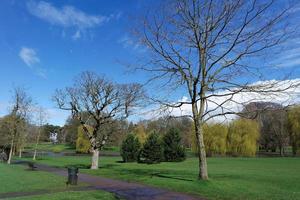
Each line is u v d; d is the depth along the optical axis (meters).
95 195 17.97
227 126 70.81
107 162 54.28
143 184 23.47
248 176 26.42
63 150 111.50
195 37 22.03
